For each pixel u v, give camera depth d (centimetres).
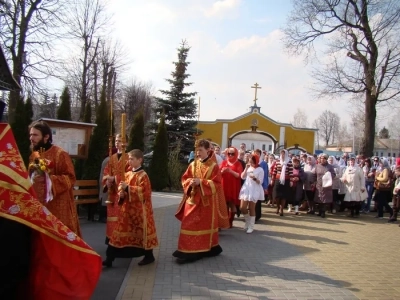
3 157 234
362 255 767
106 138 1055
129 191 594
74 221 523
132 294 499
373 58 2066
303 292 536
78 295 258
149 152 2284
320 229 1030
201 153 671
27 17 1770
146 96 4794
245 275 599
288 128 3784
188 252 640
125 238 602
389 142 8788
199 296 502
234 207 983
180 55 2239
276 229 1003
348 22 2098
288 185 1223
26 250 243
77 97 3212
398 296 539
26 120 997
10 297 239
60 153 513
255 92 3775
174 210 1231
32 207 238
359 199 1270
